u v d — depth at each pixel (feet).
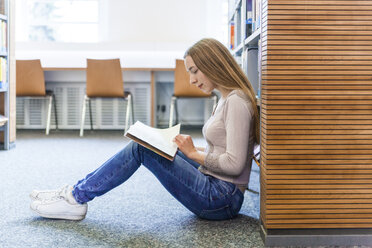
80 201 5.35
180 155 5.71
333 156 4.47
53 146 12.15
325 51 4.36
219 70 5.00
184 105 17.48
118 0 17.20
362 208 4.53
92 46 16.48
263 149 4.66
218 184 5.10
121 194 6.86
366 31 4.36
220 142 5.06
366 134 4.45
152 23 17.25
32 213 5.75
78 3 17.51
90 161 9.86
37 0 17.48
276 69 4.38
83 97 16.28
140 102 16.39
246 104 4.86
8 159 10.00
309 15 4.33
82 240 4.75
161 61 16.71
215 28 17.30
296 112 4.41
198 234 4.97
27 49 16.31
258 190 7.27
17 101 16.31
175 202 6.39
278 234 4.57
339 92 4.40
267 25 4.34
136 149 4.99
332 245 4.57
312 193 4.51
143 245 4.62
